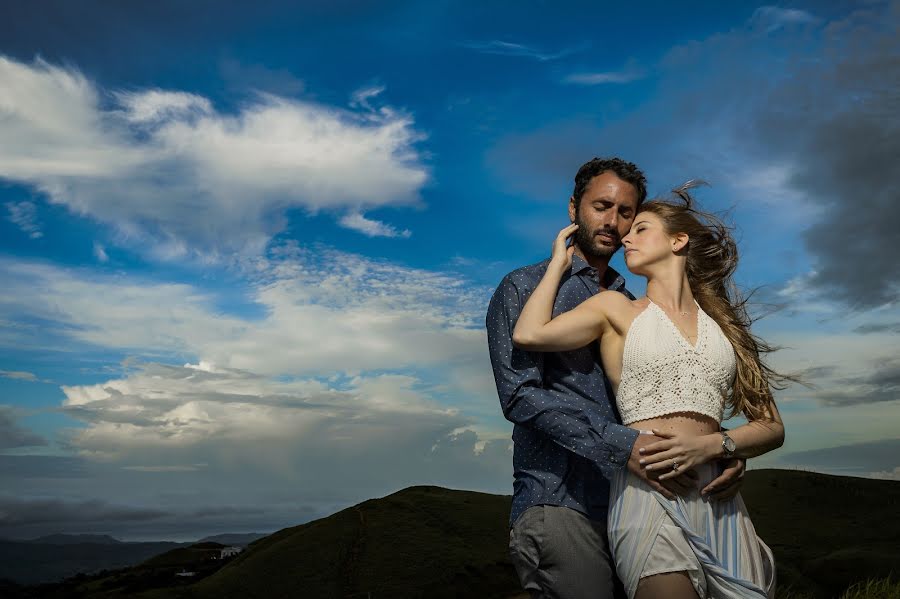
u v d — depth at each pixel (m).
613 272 3.25
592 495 2.77
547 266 3.07
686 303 2.77
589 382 2.88
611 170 3.07
